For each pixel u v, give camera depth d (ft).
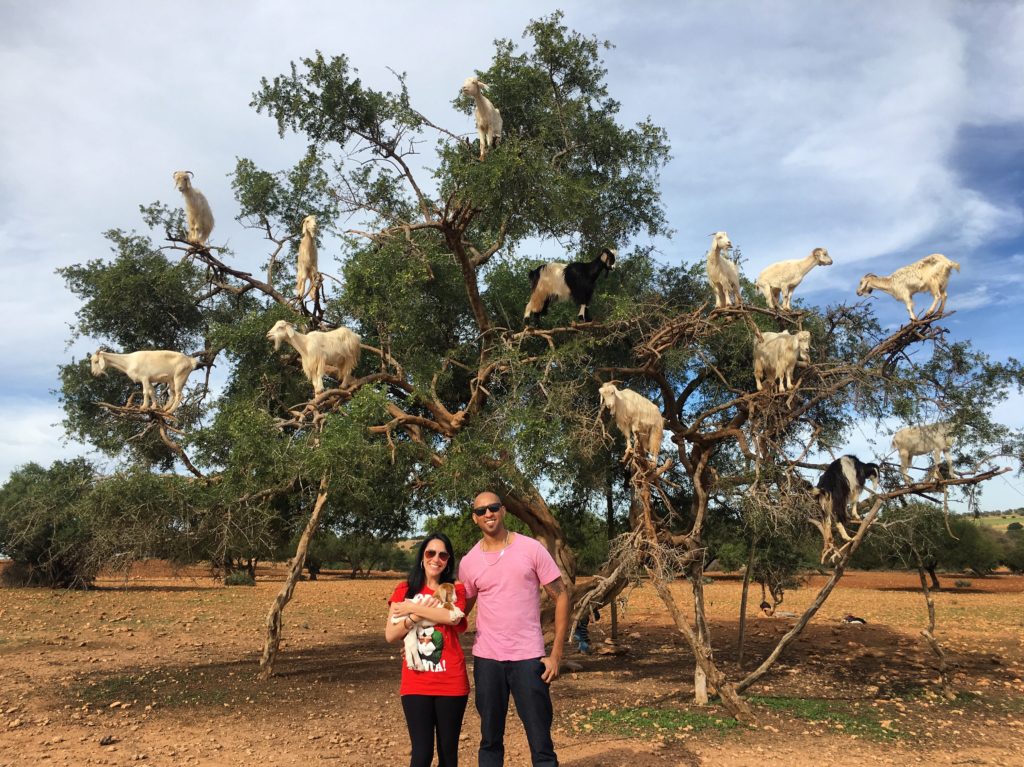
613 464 42.91
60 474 35.01
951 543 122.62
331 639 50.55
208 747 22.52
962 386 31.32
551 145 45.93
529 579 14.98
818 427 31.73
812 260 32.91
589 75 47.44
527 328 36.09
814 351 35.35
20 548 82.43
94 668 35.63
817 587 119.14
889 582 137.49
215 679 32.89
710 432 35.58
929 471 30.60
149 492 30.48
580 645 44.98
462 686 14.29
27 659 37.73
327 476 29.58
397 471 34.01
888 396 30.94
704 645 28.48
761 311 31.40
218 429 31.37
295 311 39.40
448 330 44.96
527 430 29.96
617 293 43.88
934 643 35.14
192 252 42.68
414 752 14.03
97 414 44.32
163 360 34.42
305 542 33.32
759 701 30.25
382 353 37.52
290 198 46.32
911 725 27.14
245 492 31.14
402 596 15.07
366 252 37.29
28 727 24.31
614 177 48.19
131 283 43.04
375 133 42.16
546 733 14.46
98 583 96.58
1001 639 53.83
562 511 50.72
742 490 31.19
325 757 21.63
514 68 45.19
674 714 27.58
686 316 31.17
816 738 24.85
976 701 31.83
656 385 43.96
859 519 30.07
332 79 40.70
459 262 37.14
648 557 29.14
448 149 35.55
